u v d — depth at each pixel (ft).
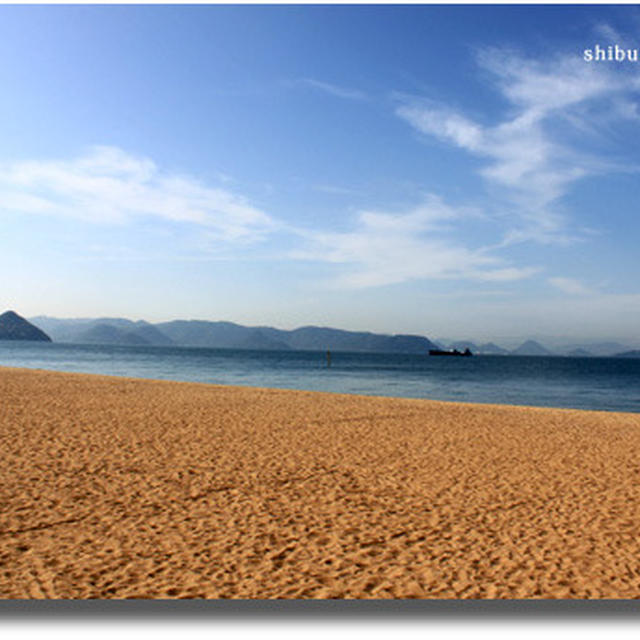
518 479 26.66
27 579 14.07
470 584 14.55
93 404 52.80
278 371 178.19
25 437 33.68
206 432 38.24
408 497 22.94
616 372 239.09
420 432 41.34
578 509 21.56
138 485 23.57
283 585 14.16
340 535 18.01
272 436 37.47
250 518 19.54
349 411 53.31
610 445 37.58
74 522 18.54
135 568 14.92
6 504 20.18
